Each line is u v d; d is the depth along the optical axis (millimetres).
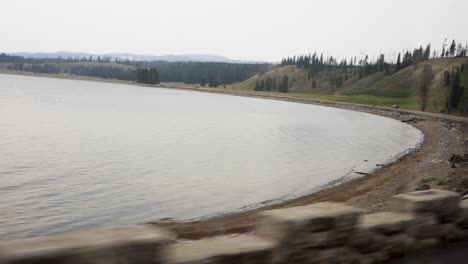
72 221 22828
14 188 29312
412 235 6105
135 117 93188
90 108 109500
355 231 5430
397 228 5957
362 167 41750
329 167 41656
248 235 5090
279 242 4828
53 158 41250
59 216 23641
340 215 5250
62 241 3541
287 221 4859
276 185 32844
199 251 4312
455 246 6562
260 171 38875
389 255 5867
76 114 92000
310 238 4996
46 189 29406
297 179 35344
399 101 183875
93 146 50406
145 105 133375
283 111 135625
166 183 32781
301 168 40875
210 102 173125
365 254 5586
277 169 40094
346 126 91688
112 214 24266
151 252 3830
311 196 28234
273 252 4754
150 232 3979
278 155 48938
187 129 74688
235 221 19906
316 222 5035
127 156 44469
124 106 123500
